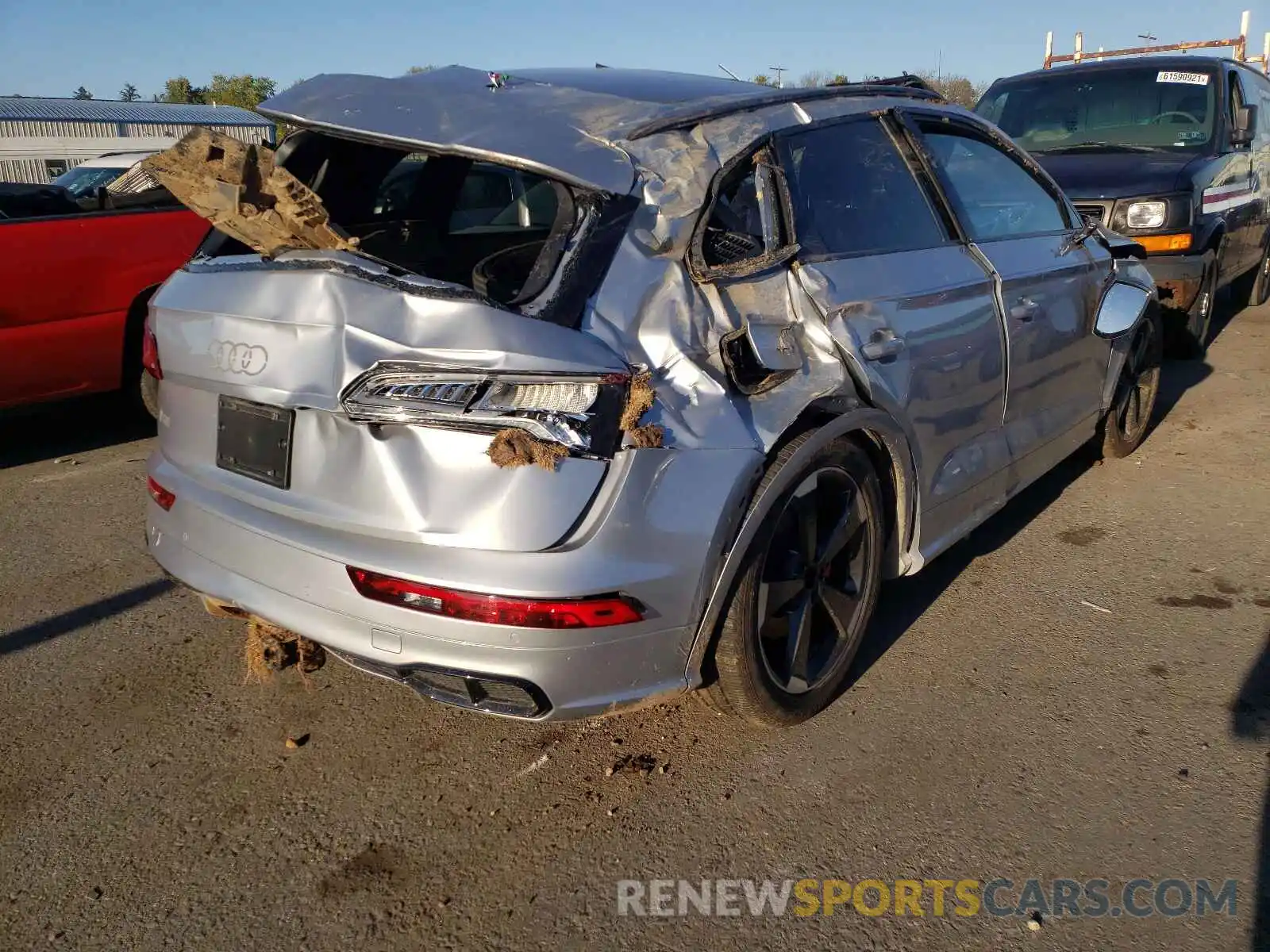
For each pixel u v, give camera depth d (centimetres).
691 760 302
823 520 310
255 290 262
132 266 579
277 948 237
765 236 291
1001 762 298
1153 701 328
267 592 260
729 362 268
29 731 319
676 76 340
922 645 366
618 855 264
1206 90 800
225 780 296
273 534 256
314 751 309
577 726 320
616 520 237
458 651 234
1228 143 777
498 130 260
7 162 2569
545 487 229
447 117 269
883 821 275
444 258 403
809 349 293
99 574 431
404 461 234
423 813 281
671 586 247
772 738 312
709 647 277
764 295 285
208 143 271
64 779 296
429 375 230
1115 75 841
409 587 233
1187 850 262
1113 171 731
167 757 306
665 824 275
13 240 534
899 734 312
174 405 297
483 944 237
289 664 323
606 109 286
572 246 249
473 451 229
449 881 257
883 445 321
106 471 568
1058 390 436
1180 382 721
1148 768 295
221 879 258
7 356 543
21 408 703
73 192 764
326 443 248
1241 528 464
